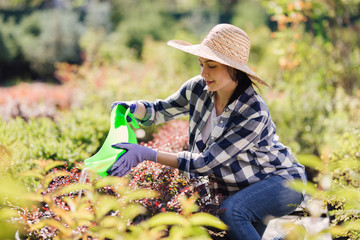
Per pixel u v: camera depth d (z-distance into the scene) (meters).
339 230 2.36
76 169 3.36
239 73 3.13
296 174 3.25
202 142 3.37
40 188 2.67
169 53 12.89
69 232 2.43
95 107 7.60
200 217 2.26
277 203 3.13
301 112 6.93
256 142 3.12
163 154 3.02
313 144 6.62
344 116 6.82
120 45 22.42
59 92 10.66
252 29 15.24
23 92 10.81
